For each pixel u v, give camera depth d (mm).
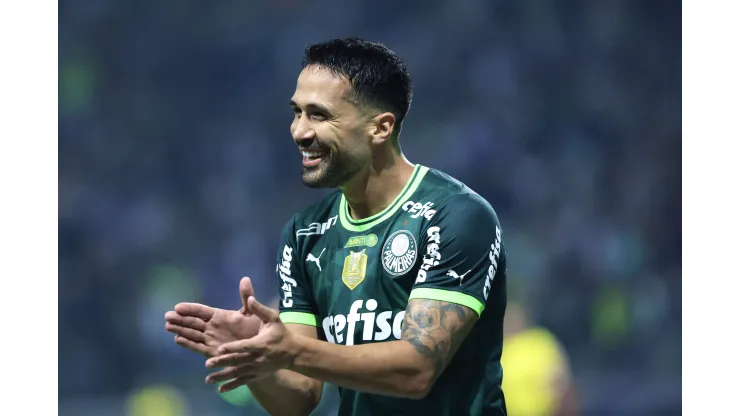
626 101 60906
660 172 58094
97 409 44625
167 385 49500
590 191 56812
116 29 65250
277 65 64938
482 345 12219
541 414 27250
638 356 49312
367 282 12047
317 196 59844
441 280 11523
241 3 65938
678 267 54562
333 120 11828
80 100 63219
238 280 55188
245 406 32531
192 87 65125
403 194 12242
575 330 49781
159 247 56781
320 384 13289
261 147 62438
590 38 62312
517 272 51750
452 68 62281
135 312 54188
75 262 55062
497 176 56281
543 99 61375
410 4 64438
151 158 63125
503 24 63031
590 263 51844
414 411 12023
